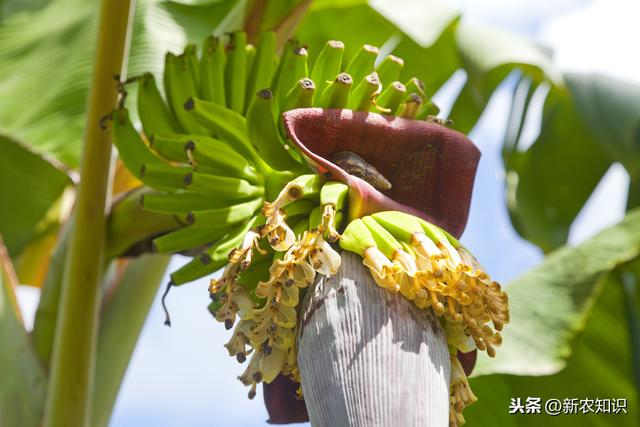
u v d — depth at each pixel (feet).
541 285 4.80
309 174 3.74
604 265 4.72
